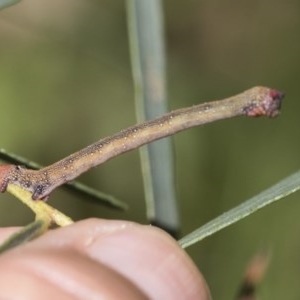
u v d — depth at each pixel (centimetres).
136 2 21
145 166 20
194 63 36
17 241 17
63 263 16
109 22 34
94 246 17
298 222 31
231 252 31
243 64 36
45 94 33
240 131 33
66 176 19
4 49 33
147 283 17
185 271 17
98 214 33
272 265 31
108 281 17
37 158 33
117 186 33
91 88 34
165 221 20
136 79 21
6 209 32
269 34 36
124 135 18
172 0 36
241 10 36
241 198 33
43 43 33
